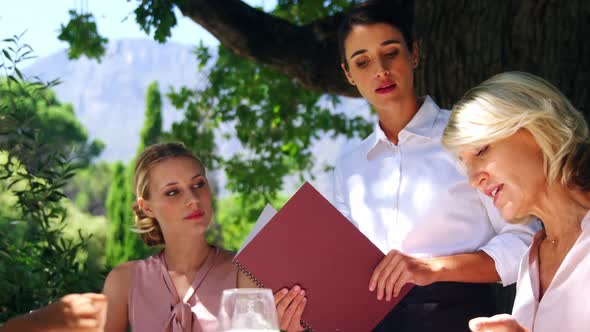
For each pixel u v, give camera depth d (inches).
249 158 375.6
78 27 273.9
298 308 98.3
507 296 148.9
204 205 110.3
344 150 124.9
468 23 172.1
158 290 109.1
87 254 181.5
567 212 87.5
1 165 164.4
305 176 388.2
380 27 113.0
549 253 91.0
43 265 166.1
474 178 89.2
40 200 165.6
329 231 98.7
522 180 87.0
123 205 845.8
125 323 111.7
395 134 117.7
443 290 106.0
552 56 165.2
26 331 61.7
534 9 166.2
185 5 228.1
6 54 163.3
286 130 365.4
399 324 107.5
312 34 235.0
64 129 1103.6
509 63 168.2
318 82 237.1
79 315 62.3
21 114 166.1
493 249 104.6
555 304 86.0
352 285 99.7
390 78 113.5
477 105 87.8
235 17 230.8
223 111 363.6
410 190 113.2
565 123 85.8
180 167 109.5
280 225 97.9
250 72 355.6
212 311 106.3
